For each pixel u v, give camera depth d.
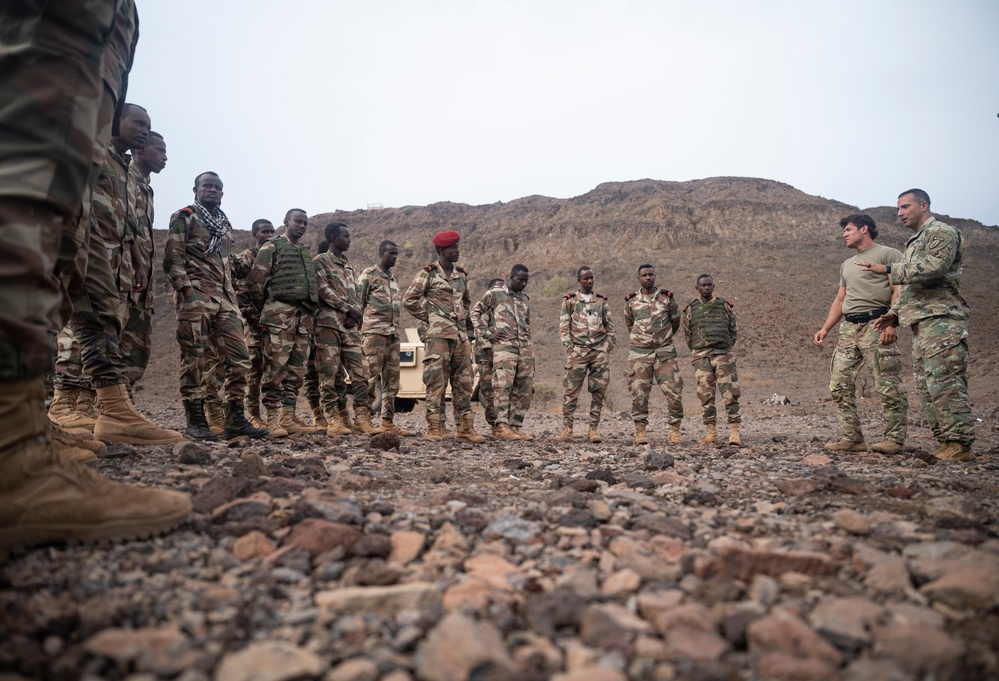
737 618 1.53
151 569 1.86
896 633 1.43
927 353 5.43
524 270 8.02
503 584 1.85
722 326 7.38
